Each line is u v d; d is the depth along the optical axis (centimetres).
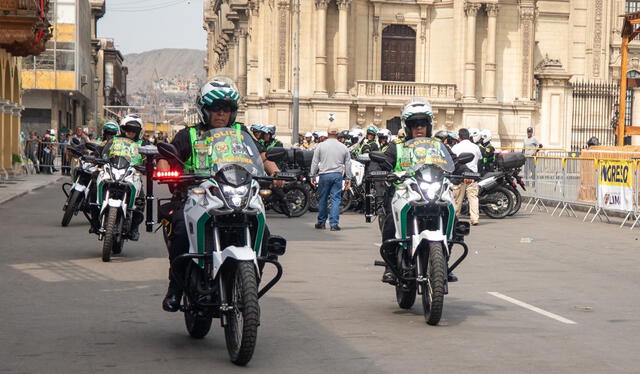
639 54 7112
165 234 809
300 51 5422
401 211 918
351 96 5409
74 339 822
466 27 5594
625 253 1579
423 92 5522
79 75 6800
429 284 887
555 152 3856
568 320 943
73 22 6656
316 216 2319
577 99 5316
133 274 1236
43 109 6788
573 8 6988
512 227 2075
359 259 1440
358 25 5675
